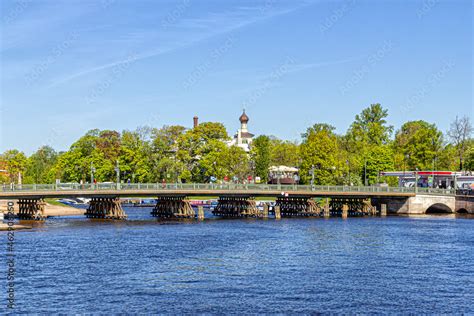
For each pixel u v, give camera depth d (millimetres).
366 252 75688
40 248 77500
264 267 65125
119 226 105625
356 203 140250
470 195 137250
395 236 91875
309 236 91562
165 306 49250
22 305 49531
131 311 47938
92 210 127500
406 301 51344
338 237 90438
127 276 60156
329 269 64188
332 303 50406
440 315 47625
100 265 65812
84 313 47438
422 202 137750
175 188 119500
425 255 73562
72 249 76750
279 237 90125
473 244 83250
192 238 88438
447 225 109188
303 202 135375
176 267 64812
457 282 58469
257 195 126188
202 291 54094
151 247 78812
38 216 117125
